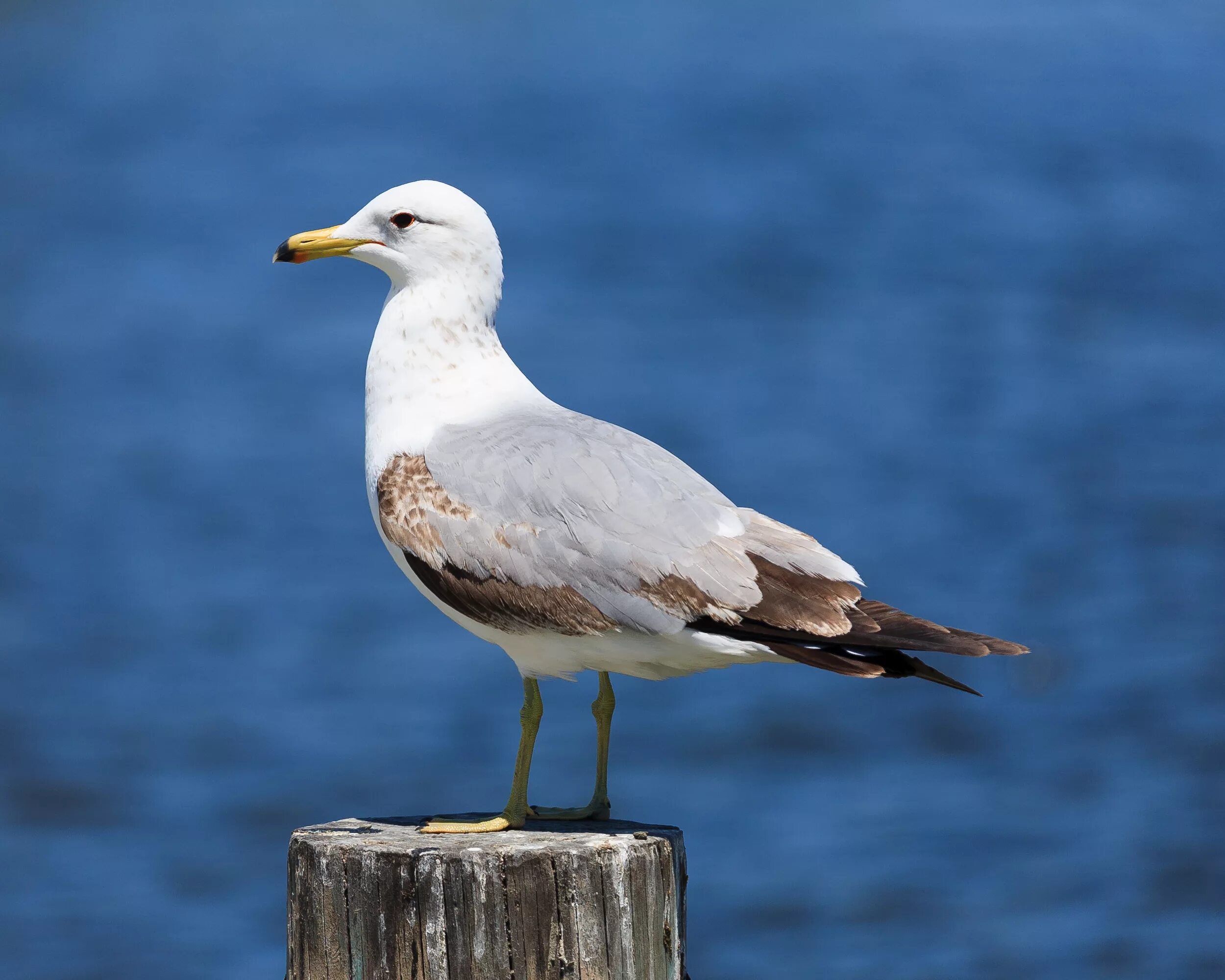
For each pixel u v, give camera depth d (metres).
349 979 9.03
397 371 11.20
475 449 10.60
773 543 10.12
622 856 8.84
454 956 8.79
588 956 8.77
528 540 10.16
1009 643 9.46
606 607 9.98
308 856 9.16
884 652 9.69
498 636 10.50
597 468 10.21
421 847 9.02
